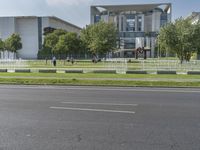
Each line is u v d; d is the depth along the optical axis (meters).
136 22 134.88
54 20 130.75
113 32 70.94
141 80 22.12
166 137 6.70
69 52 86.12
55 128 7.55
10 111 9.91
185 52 48.72
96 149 5.88
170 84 19.95
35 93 15.42
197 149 5.87
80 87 19.08
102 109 10.34
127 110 10.14
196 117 8.92
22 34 125.00
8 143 6.29
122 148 5.93
